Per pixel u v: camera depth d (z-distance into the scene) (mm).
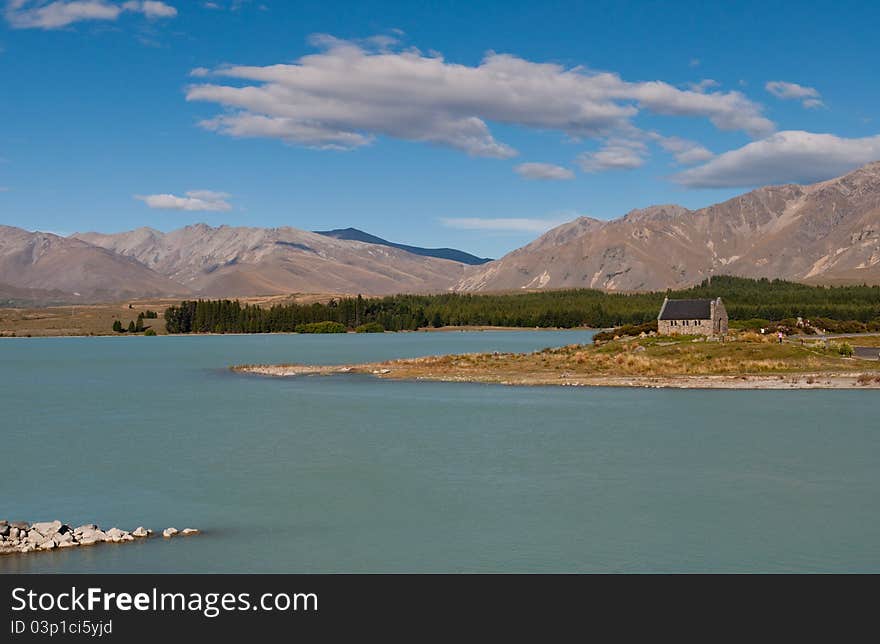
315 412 89812
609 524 45344
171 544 42500
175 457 64188
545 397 99688
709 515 46938
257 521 46312
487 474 57125
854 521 45625
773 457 61875
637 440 69438
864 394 96500
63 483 55438
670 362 122812
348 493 52188
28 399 106438
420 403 96375
